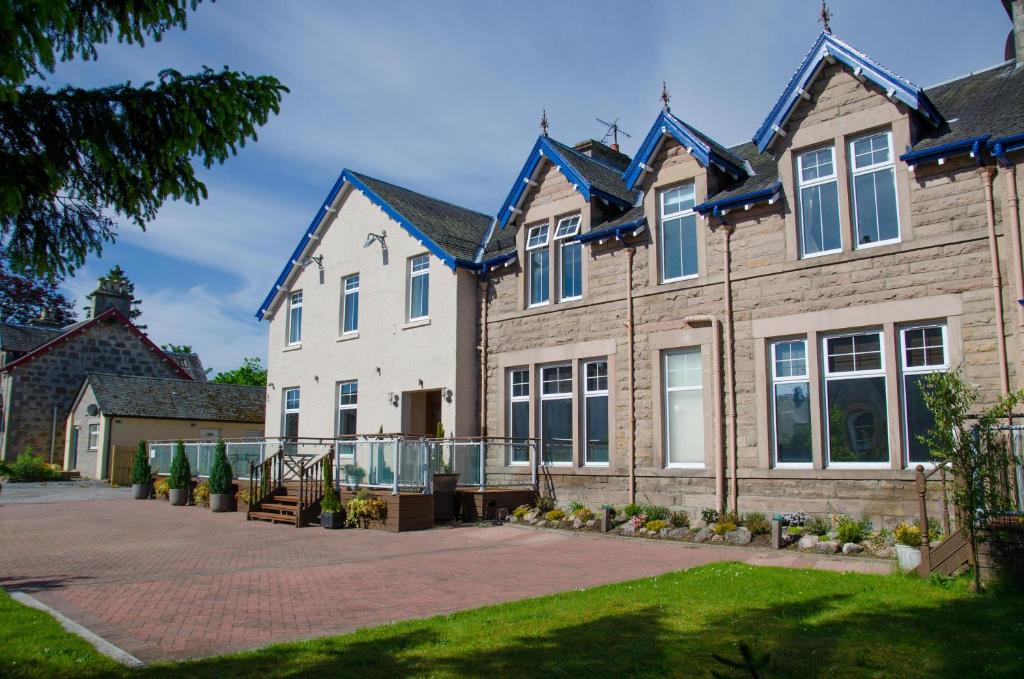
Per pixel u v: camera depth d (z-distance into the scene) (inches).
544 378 767.1
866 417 544.7
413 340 870.4
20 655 264.4
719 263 632.4
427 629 303.7
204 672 249.0
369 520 689.0
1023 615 306.5
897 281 534.0
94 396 1443.2
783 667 246.7
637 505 641.0
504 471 773.9
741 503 593.9
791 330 581.3
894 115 546.9
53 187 241.3
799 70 585.3
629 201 746.2
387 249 927.0
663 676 241.1
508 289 807.7
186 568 478.0
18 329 1632.6
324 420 982.4
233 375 2513.5
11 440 1470.2
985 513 362.6
